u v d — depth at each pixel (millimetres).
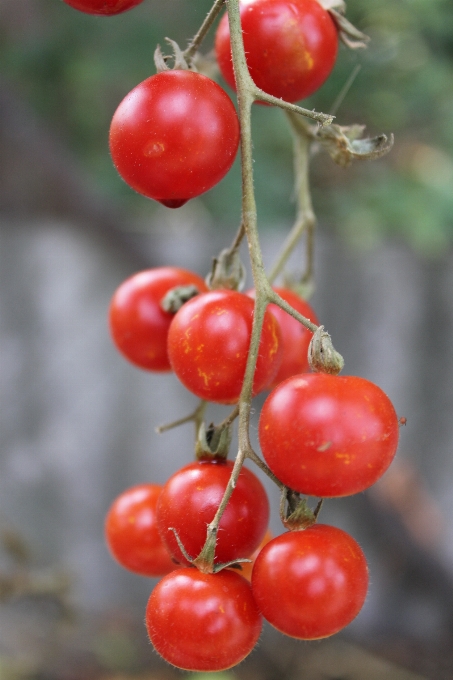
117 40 853
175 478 325
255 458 312
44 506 941
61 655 823
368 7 840
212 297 326
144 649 852
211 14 323
